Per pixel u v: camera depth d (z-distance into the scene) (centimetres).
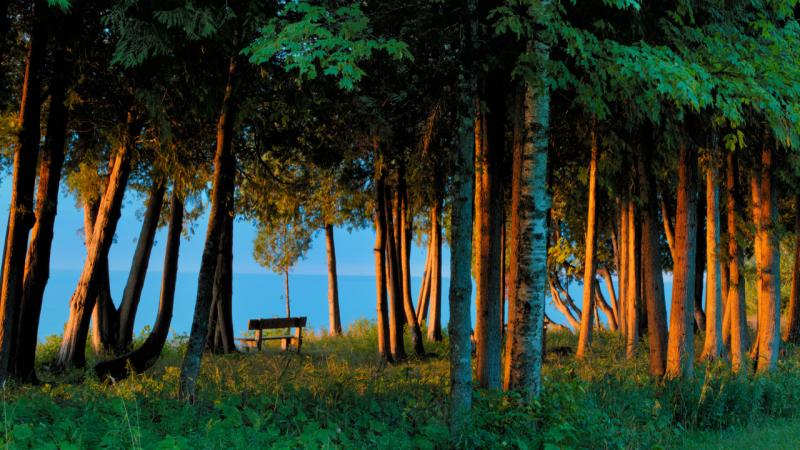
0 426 571
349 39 703
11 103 1420
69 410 726
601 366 1236
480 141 1181
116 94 1407
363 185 2005
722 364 1173
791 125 924
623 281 1950
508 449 657
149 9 870
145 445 571
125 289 1839
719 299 1322
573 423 714
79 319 1531
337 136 1593
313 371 1113
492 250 1130
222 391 921
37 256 1255
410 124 1342
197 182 1605
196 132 1507
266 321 1931
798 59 964
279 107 1183
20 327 1227
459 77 758
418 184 1335
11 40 1320
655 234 1284
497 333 1117
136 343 1947
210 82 1119
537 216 827
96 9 1148
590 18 959
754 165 1473
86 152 1673
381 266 1780
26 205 1116
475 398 807
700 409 1003
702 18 1012
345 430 716
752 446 877
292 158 1788
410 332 2066
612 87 873
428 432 677
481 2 989
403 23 954
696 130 1205
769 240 1438
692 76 782
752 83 840
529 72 798
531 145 834
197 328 923
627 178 1568
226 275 1852
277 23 803
